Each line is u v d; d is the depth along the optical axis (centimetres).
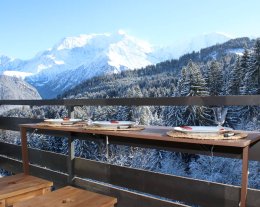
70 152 255
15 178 188
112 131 155
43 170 287
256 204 157
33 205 138
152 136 137
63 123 193
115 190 226
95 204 140
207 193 178
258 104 150
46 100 266
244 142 114
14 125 314
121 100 210
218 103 164
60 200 145
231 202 167
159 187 201
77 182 253
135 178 214
